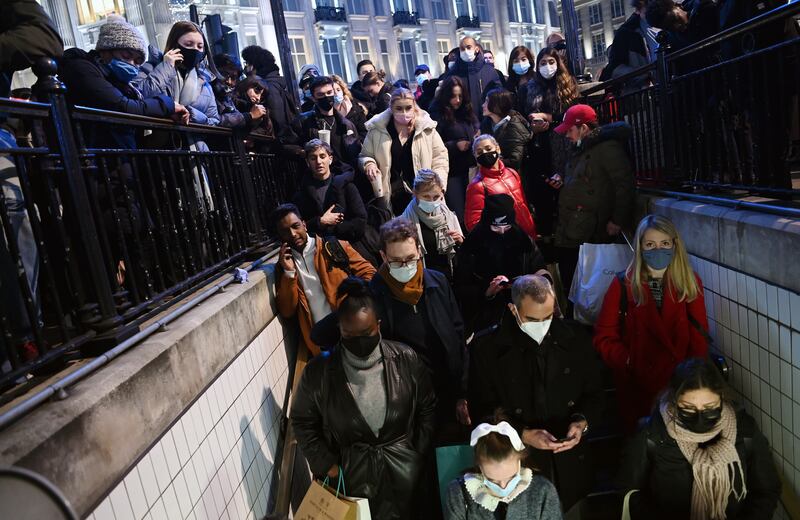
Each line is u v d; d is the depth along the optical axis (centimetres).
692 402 228
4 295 195
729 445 233
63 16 2014
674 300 282
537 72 518
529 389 271
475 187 405
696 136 331
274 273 345
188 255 269
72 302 192
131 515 157
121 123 230
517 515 241
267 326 320
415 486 277
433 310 302
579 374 270
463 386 308
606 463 338
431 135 460
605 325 310
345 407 266
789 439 242
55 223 187
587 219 382
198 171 300
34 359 165
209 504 207
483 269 346
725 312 286
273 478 285
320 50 2712
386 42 2956
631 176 375
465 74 623
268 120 473
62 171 190
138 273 299
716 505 239
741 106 280
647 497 262
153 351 186
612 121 479
